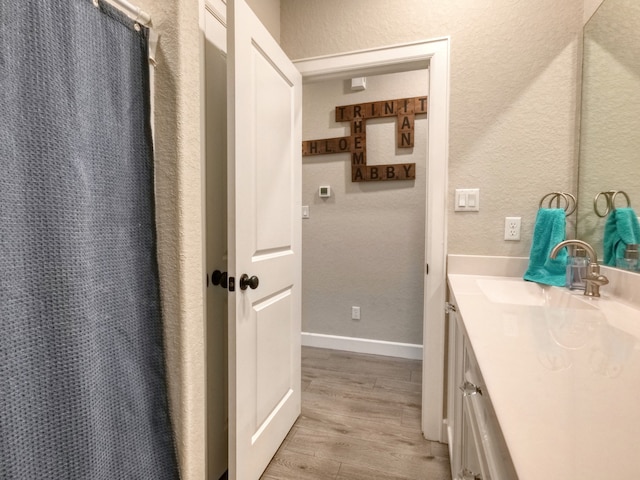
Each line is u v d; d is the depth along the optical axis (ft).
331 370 7.88
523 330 2.45
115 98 2.56
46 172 2.09
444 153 5.16
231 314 3.81
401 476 4.57
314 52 5.76
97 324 2.42
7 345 1.93
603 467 1.00
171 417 3.05
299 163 5.61
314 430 5.57
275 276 4.83
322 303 9.32
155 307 2.93
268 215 4.57
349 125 8.94
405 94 8.50
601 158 4.14
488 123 5.00
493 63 4.95
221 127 4.39
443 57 5.10
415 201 8.54
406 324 8.69
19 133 1.96
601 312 2.98
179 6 2.92
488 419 1.95
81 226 2.28
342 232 9.09
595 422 1.25
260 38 4.19
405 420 5.86
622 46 3.76
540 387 1.53
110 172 2.53
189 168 3.07
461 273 5.14
